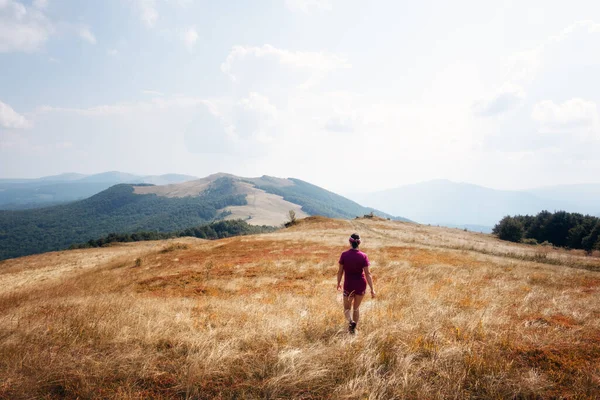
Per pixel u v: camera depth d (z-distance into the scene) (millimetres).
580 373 3992
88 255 43312
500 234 61438
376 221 61750
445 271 15281
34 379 3861
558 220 63250
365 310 7496
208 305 8531
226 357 4461
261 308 8016
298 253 24219
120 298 9992
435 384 3848
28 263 40719
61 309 7879
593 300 8883
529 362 4367
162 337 5320
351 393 3652
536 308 7934
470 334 5340
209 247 31859
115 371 4168
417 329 5578
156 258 27219
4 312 8406
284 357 4332
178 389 3801
